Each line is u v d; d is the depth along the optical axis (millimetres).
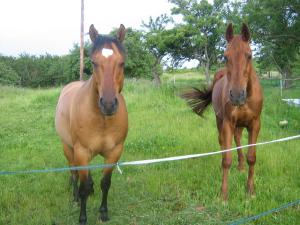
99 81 3883
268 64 28172
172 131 8977
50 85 41000
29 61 41875
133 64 30484
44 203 5156
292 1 15766
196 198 5246
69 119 4770
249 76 4926
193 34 33938
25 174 6426
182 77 41125
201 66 37281
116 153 4531
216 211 4809
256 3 17109
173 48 35594
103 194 4656
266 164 6309
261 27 17172
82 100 4316
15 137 9562
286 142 7812
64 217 4781
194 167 6426
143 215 4773
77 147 4422
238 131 6266
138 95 13648
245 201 4965
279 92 18781
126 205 5113
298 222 4336
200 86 7086
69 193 5590
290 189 5289
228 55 4773
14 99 16719
